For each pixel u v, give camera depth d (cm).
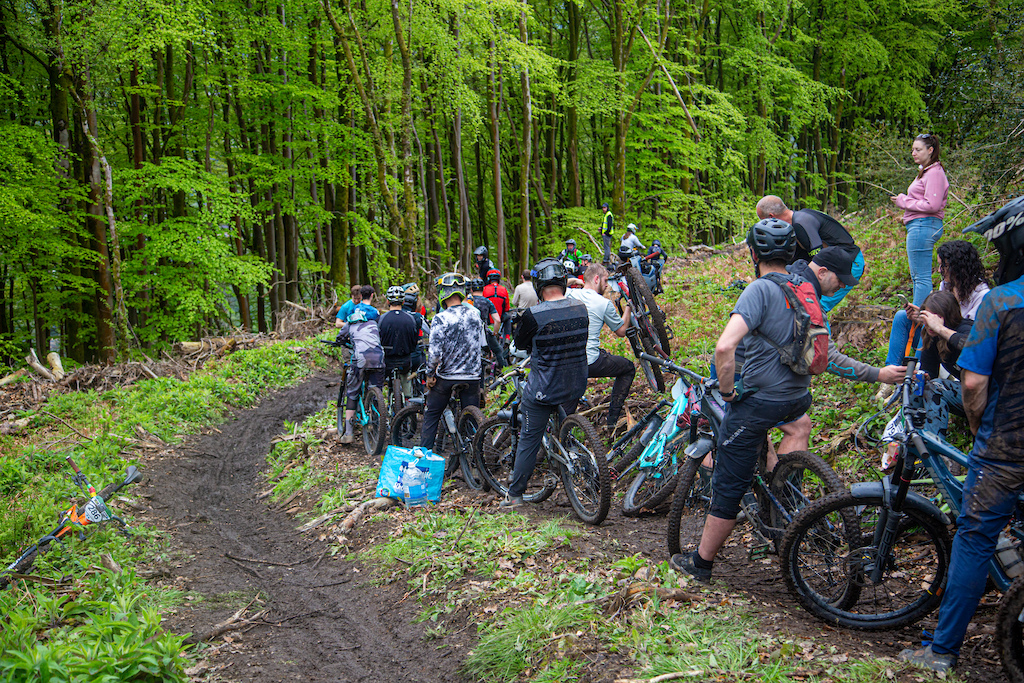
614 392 653
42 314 1856
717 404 430
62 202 1655
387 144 1816
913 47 2391
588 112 1952
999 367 280
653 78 2156
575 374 544
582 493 548
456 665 385
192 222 1714
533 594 423
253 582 543
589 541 486
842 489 348
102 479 736
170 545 617
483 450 636
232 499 762
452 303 671
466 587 457
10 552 573
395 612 460
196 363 1370
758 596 393
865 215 1348
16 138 1426
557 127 2538
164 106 1838
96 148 1539
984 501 282
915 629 340
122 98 1881
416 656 404
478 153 2452
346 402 889
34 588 505
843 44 2395
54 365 1268
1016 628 271
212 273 1700
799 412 363
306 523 656
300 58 1897
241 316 2156
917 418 326
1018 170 711
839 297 539
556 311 537
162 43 1427
